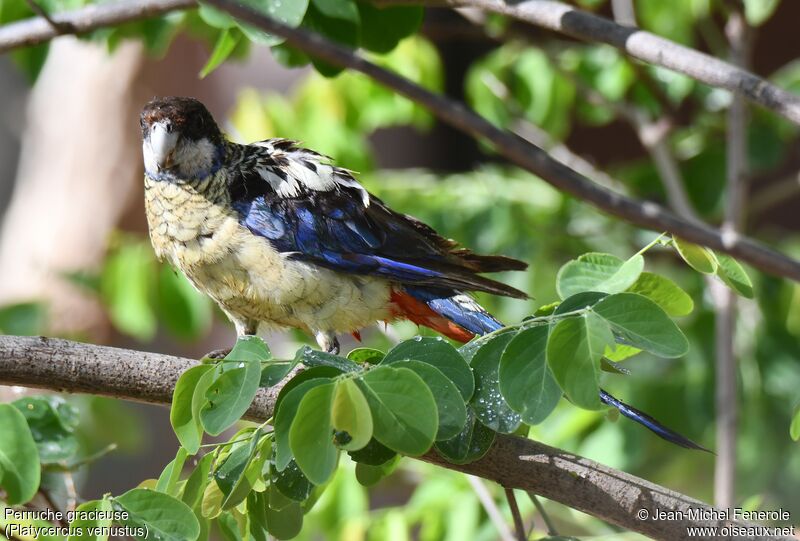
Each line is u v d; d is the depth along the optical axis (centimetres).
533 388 548
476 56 1938
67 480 737
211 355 864
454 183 1248
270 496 630
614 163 1931
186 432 591
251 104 1228
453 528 985
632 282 624
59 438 728
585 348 541
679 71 676
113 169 1758
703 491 1357
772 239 1311
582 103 1351
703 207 1273
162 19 1058
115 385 670
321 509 1016
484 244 1198
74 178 1764
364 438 519
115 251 1279
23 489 605
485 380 578
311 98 1255
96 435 1323
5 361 661
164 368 672
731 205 1023
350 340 1470
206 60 1747
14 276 1747
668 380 1189
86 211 1753
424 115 1285
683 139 1313
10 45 880
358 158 1250
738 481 1327
